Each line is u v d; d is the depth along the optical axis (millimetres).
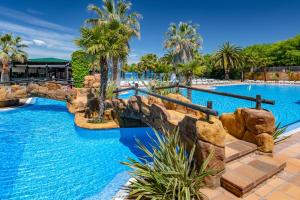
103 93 12266
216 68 57531
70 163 7469
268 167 4965
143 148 5359
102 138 10258
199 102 20734
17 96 16266
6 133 10875
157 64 49219
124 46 11867
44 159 7801
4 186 6004
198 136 4664
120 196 4859
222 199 4180
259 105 6000
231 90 31844
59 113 15844
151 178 4730
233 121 6617
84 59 11867
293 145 7117
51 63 31656
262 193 4332
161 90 12398
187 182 4352
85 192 5688
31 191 5758
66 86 17234
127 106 10906
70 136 10523
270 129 5688
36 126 12242
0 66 28375
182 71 32062
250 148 5566
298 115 14672
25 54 30359
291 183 4680
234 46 53438
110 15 25031
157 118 7629
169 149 4871
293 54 50438
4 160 7688
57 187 5930
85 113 13555
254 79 54125
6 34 28781
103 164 7402
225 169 4742
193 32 42312
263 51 62438
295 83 39500
